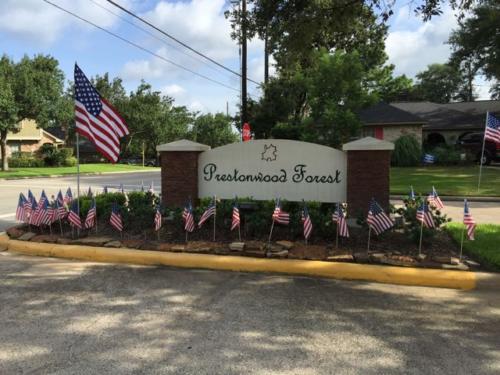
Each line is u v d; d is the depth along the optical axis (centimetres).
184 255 621
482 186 1554
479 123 3053
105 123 765
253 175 783
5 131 3180
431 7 796
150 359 355
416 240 626
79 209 795
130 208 787
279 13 913
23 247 700
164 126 5741
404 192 1449
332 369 340
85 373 334
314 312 454
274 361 352
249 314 448
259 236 679
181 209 728
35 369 340
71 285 541
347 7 901
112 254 641
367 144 712
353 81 1892
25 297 499
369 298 495
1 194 1636
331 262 581
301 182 761
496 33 2377
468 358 358
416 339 392
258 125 2731
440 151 2616
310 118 1950
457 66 2777
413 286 537
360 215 644
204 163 809
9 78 3077
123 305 473
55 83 3331
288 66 1548
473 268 567
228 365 346
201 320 433
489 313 453
